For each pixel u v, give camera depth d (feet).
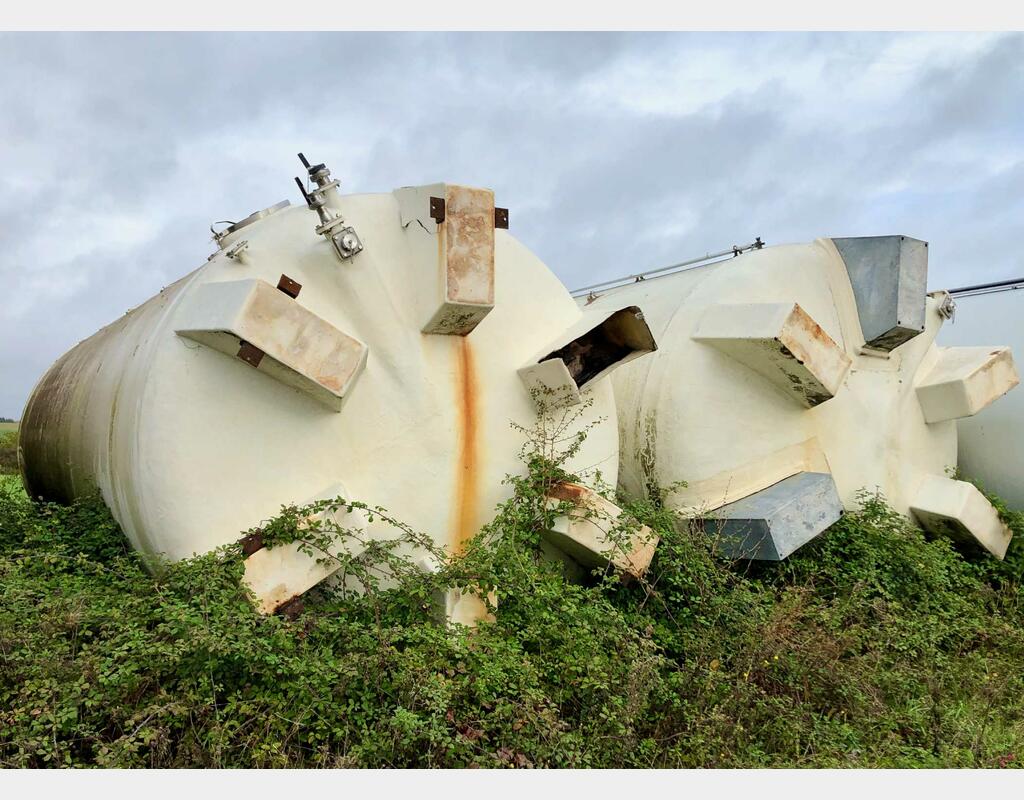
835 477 22.54
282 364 14.53
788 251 22.53
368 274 16.17
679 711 14.35
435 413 16.57
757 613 17.04
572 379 17.21
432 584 15.23
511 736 12.52
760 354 20.11
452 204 15.78
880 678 16.29
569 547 17.76
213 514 14.76
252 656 12.23
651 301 24.26
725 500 20.61
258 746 11.63
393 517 16.19
